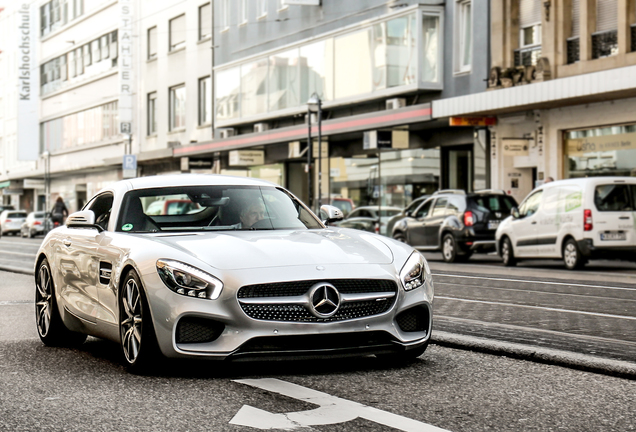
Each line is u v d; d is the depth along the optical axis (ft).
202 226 23.39
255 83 122.11
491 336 25.44
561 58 77.61
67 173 196.95
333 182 111.65
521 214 64.18
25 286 48.24
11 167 231.50
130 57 161.27
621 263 67.21
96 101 179.93
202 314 19.07
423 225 74.23
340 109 106.32
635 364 19.93
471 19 87.25
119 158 161.07
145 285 19.72
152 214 23.63
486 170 85.66
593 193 58.23
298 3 106.22
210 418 15.98
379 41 96.89
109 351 24.98
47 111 207.82
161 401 17.51
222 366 21.30
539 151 80.69
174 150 140.46
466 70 88.12
